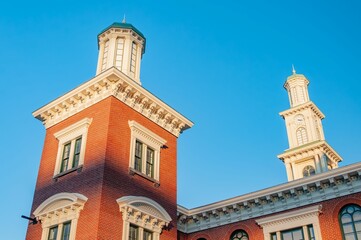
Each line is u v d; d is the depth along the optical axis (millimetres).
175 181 23844
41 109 23734
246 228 24344
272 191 23828
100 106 21688
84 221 18328
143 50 27281
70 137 22078
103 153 19734
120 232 18641
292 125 52781
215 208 25719
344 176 21625
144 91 22938
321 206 22094
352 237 20656
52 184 21188
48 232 19500
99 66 25203
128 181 20344
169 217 21672
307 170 48719
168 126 24938
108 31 26125
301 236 22266
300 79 56000
